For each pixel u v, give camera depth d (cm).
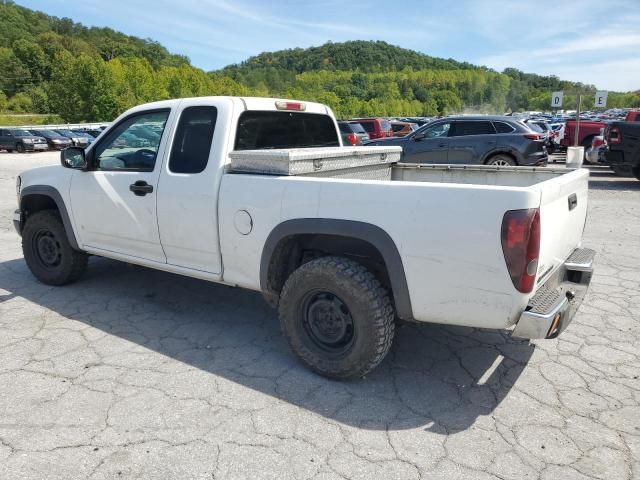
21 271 564
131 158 421
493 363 362
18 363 353
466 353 378
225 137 365
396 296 301
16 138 2880
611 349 382
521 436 277
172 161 388
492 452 264
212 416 293
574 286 341
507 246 263
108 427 282
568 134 1741
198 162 374
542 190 268
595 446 268
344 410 302
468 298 281
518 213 260
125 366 351
